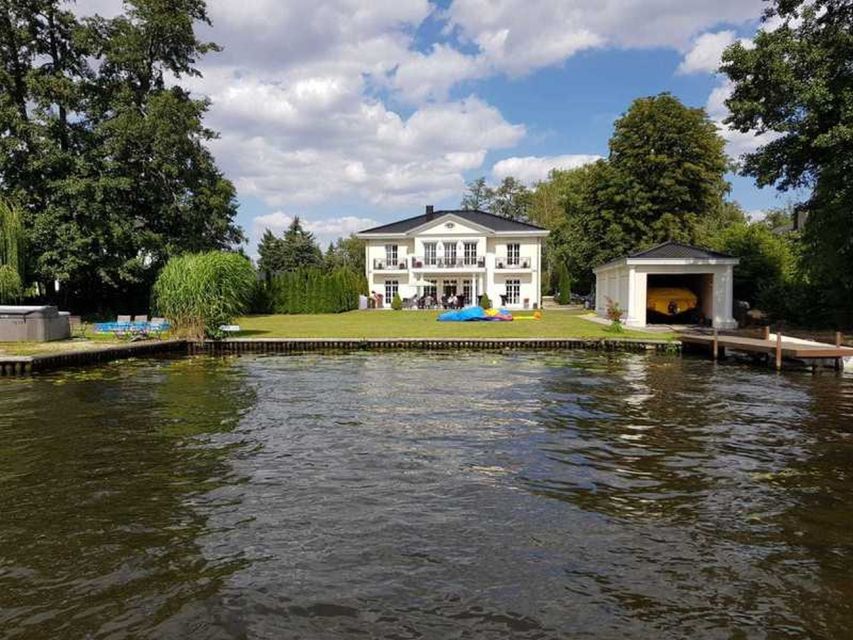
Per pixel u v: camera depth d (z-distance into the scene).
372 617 4.48
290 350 23.59
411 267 52.03
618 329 26.62
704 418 11.10
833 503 6.79
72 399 13.07
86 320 34.00
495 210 84.88
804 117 21.16
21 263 28.03
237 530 6.02
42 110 30.16
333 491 7.14
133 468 8.05
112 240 31.67
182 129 33.72
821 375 16.58
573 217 52.53
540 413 11.52
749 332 25.22
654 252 30.41
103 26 33.06
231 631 4.30
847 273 23.45
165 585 4.95
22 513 6.48
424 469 8.00
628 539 5.83
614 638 4.22
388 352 22.75
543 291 76.06
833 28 21.53
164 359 20.86
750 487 7.33
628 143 42.56
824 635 4.25
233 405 12.34
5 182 30.67
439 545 5.68
